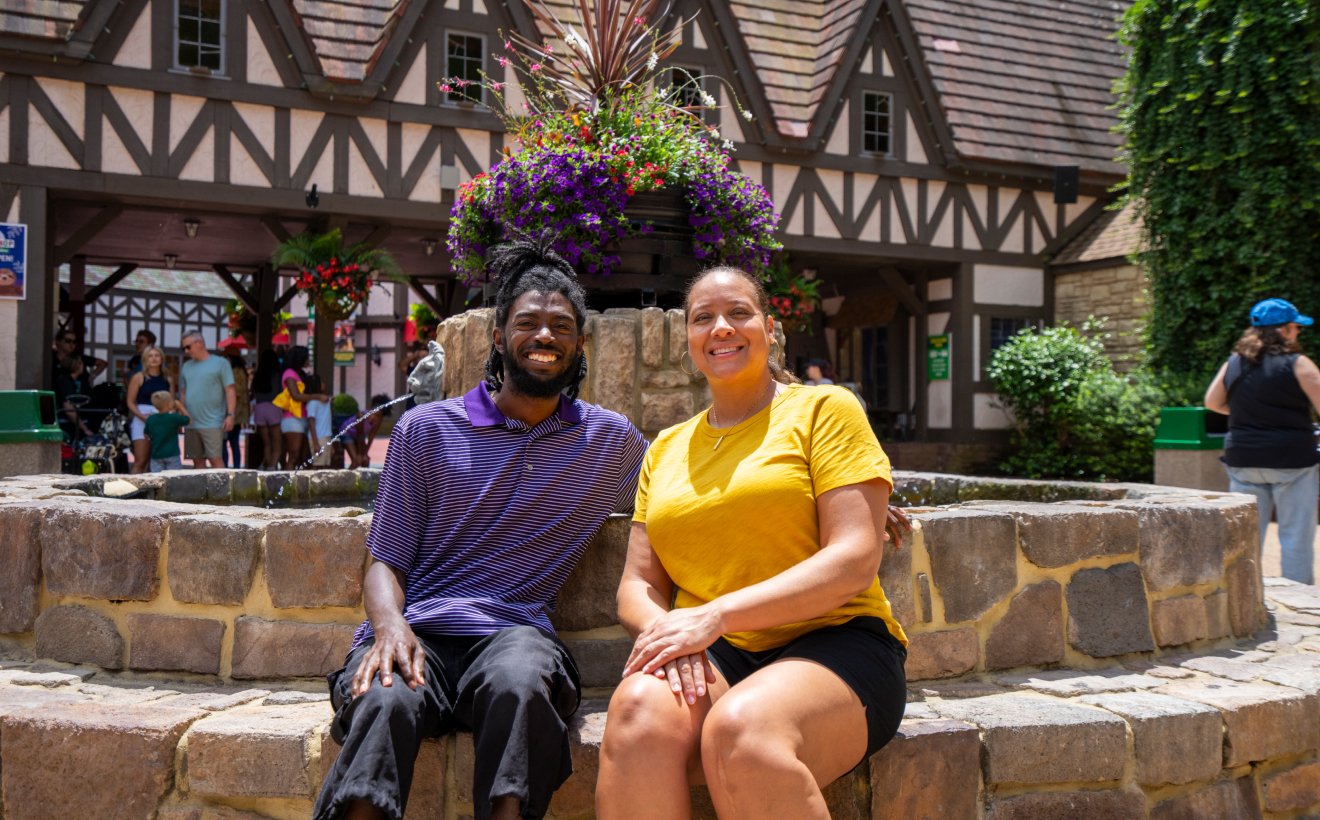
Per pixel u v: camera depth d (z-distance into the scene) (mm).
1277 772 2830
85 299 16078
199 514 2928
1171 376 13180
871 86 14773
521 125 4812
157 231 13984
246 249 15484
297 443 11414
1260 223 12055
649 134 4496
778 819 1924
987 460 15641
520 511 2531
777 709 1994
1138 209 13445
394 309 24844
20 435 7176
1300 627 3678
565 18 12828
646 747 2018
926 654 2904
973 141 15133
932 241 15219
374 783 1998
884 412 17000
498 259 2723
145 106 11477
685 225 4512
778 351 4363
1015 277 15820
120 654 2896
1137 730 2578
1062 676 3000
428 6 12445
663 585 2486
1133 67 13195
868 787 2396
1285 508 5324
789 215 14336
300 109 12039
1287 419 5289
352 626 2783
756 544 2283
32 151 11094
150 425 9016
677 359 4336
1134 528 3193
